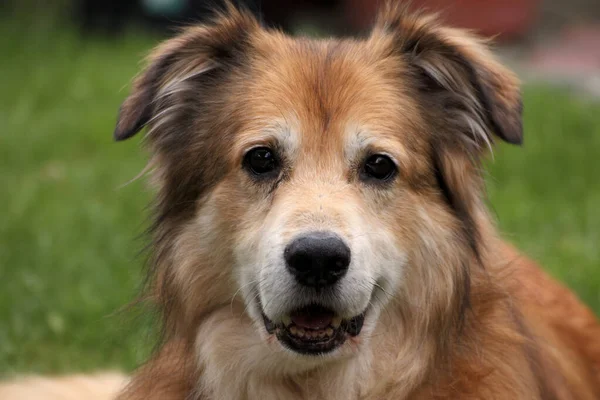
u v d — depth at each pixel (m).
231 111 6.01
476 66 6.15
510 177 13.29
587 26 26.50
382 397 6.06
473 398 5.95
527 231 11.13
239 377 6.10
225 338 6.07
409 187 5.90
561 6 27.02
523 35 24.66
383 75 6.12
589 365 7.22
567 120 16.00
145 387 6.37
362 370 6.02
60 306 9.40
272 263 5.38
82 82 19.03
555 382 6.62
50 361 8.66
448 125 6.21
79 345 8.96
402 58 6.25
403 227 5.86
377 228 5.71
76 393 7.55
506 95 6.15
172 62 6.34
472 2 23.81
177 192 6.17
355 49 6.24
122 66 20.56
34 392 7.55
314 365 5.88
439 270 6.00
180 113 6.32
